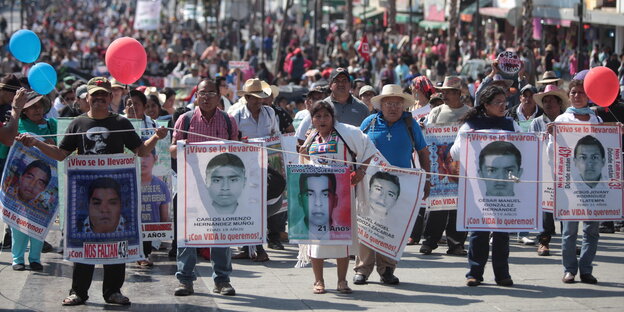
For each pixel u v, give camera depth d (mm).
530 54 38312
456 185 16844
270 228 17688
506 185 13773
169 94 20797
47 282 14406
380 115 14758
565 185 14156
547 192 14656
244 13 77812
